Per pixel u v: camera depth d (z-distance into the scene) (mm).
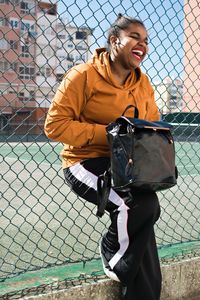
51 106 2430
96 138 2393
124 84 2543
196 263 3059
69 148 2543
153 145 2170
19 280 2680
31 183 7445
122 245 2340
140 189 2227
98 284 2621
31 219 4660
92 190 2424
